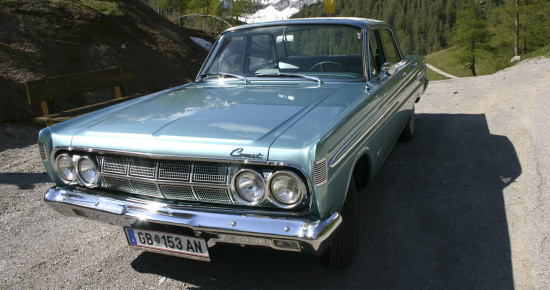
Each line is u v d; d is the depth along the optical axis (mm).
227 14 18656
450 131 5785
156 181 2375
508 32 48781
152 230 2504
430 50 130625
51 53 8000
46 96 5426
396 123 3920
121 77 6652
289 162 2084
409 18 143750
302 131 2285
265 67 3738
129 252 3145
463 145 5141
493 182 4020
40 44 8047
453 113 6852
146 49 10148
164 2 18641
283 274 2807
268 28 3801
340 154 2342
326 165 2152
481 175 4203
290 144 2137
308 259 2967
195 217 2275
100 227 3545
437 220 3391
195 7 18500
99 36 9359
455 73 79812
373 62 3566
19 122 6449
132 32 10445
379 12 159000
